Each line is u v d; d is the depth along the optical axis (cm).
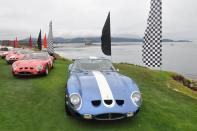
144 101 750
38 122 564
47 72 1155
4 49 2444
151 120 586
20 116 600
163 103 743
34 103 705
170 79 1179
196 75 3300
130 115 513
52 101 724
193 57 8081
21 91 844
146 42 1191
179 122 582
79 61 730
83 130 524
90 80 580
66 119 582
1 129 523
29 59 1184
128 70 1373
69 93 536
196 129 545
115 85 560
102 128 535
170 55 9644
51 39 2098
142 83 1052
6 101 723
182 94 884
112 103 511
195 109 697
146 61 1196
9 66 1594
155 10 1159
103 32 1306
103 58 760
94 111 498
